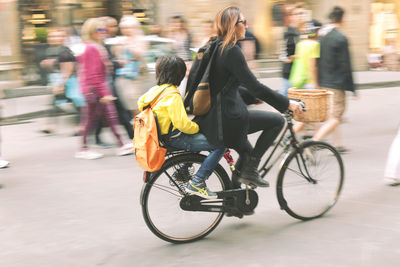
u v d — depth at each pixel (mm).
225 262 3209
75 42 7082
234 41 3139
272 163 3734
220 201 3512
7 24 11070
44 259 3320
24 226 3893
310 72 6297
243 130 3322
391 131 7160
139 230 3785
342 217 3928
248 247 3420
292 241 3496
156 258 3303
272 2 13609
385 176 4715
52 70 7293
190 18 13234
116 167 5547
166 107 3174
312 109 4652
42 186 4902
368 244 3420
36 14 11727
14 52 11195
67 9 12117
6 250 3467
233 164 3609
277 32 13578
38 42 11312
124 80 6336
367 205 4184
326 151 3920
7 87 10250
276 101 3314
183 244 3514
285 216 3973
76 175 5254
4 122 8188
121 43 6469
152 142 3199
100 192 4691
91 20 5742
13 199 4527
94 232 3756
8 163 5648
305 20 7145
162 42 7973
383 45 16328
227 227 3779
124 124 6371
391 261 3164
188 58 7965
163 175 3463
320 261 3180
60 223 3943
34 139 7047
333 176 3979
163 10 13180
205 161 3443
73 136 7207
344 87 5645
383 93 11031
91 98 5742
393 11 16234
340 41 5602
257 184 3541
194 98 3232
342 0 15164
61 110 7457
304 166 3830
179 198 3518
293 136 3730
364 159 5641
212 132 3279
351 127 7453
